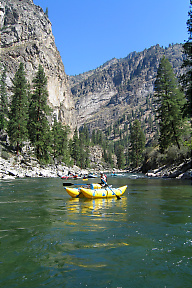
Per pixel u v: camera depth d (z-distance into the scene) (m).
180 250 3.90
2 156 31.02
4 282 2.88
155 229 5.18
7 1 89.44
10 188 14.52
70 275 3.06
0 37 79.81
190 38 21.39
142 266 3.32
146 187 15.47
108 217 6.51
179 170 25.44
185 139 33.78
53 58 97.44
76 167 71.69
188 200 9.61
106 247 4.07
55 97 91.19
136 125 63.88
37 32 92.12
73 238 4.57
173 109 30.05
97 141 143.25
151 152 44.31
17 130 34.44
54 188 15.13
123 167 115.31
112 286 2.78
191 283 2.85
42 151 39.59
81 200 10.14
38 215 6.83
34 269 3.24
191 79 21.66
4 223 5.82
